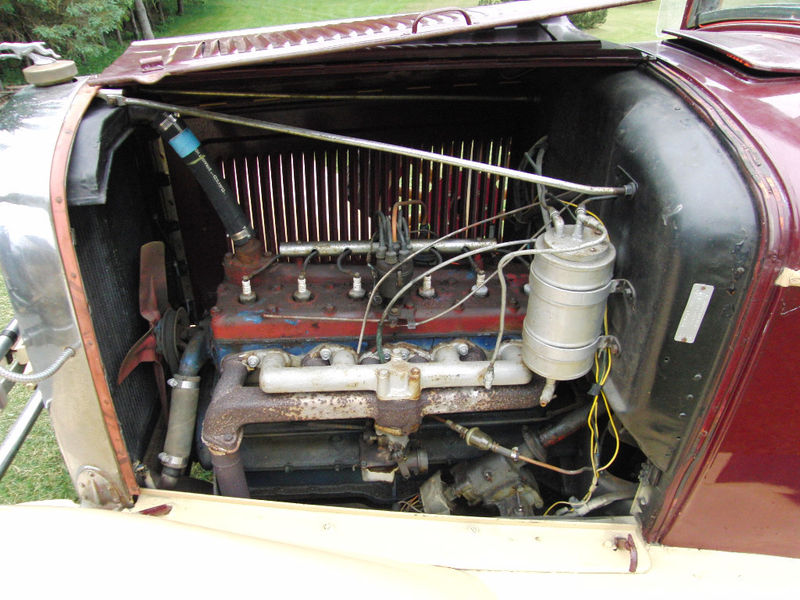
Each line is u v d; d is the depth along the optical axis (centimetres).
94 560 105
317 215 227
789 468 127
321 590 105
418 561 131
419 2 986
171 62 136
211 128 202
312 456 181
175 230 207
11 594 100
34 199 115
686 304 116
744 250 109
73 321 121
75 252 119
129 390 158
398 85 193
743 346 113
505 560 133
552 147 186
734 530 137
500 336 145
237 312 162
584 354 135
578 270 124
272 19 1075
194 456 188
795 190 108
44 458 249
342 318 161
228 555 108
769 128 117
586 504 153
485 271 184
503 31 190
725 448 124
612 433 157
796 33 172
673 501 133
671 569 135
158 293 171
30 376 112
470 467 174
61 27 823
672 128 126
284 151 211
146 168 189
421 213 233
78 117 124
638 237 129
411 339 168
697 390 122
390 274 156
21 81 740
